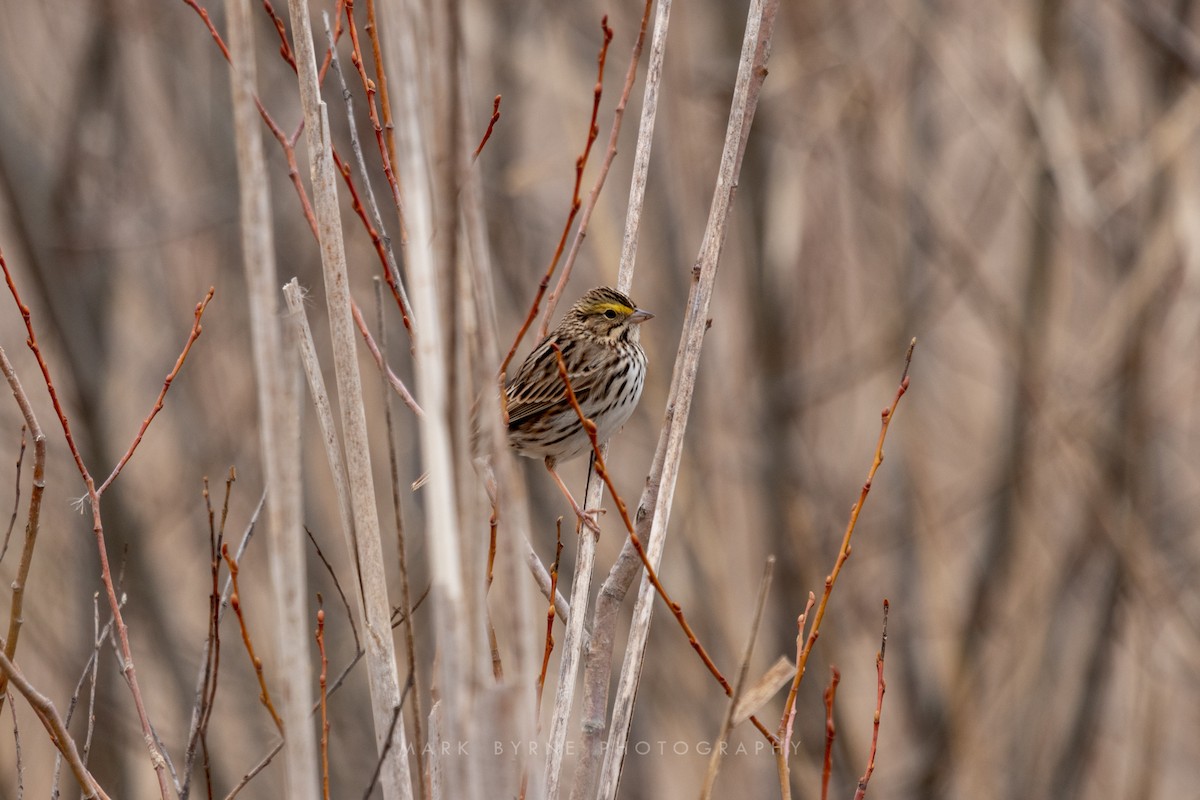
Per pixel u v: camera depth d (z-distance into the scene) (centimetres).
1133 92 1591
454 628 493
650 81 710
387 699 598
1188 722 1744
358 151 675
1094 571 1630
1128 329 1466
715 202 661
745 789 1422
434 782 600
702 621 1394
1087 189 1405
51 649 1385
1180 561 1692
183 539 1630
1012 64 1419
